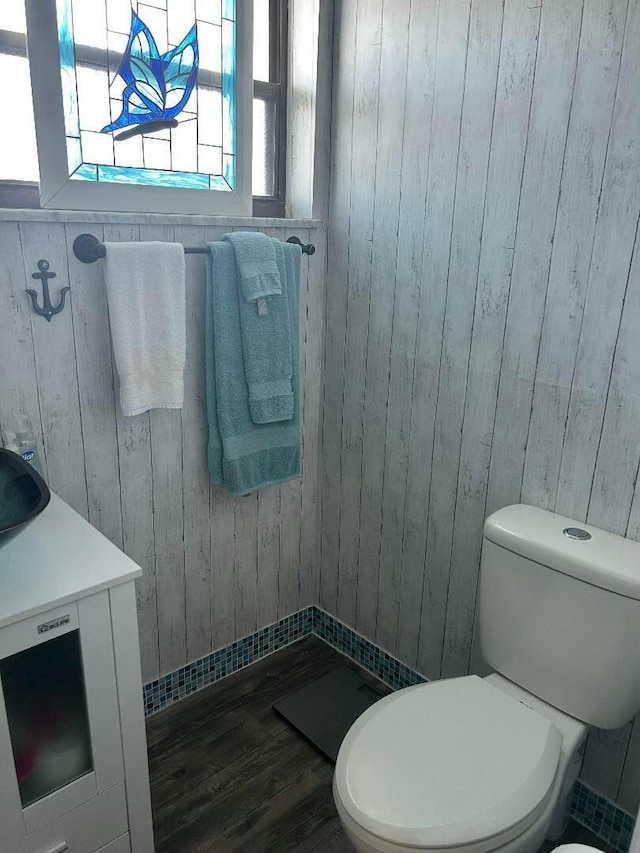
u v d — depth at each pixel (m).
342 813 1.17
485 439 1.66
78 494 1.62
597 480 1.45
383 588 2.05
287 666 2.18
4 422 1.46
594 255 1.37
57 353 1.50
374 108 1.74
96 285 1.52
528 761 1.23
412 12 1.59
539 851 1.52
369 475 2.01
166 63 1.60
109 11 1.48
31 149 1.47
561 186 1.39
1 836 1.12
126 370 1.51
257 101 1.87
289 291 1.81
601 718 1.37
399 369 1.84
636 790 1.51
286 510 2.14
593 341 1.40
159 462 1.76
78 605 1.11
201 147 1.72
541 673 1.44
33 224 1.40
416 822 1.10
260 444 1.85
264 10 1.82
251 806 1.63
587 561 1.32
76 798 1.22
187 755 1.78
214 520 1.94
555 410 1.50
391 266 1.79
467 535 1.76
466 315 1.64
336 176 1.89
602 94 1.29
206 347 1.71
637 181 1.27
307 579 2.29
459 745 1.26
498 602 1.50
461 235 1.61
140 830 1.35
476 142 1.53
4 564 1.17
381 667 2.11
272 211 1.97
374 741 1.27
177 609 1.93
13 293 1.40
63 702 1.16
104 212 1.50
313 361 2.06
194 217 1.64
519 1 1.39
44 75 1.40
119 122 1.55
